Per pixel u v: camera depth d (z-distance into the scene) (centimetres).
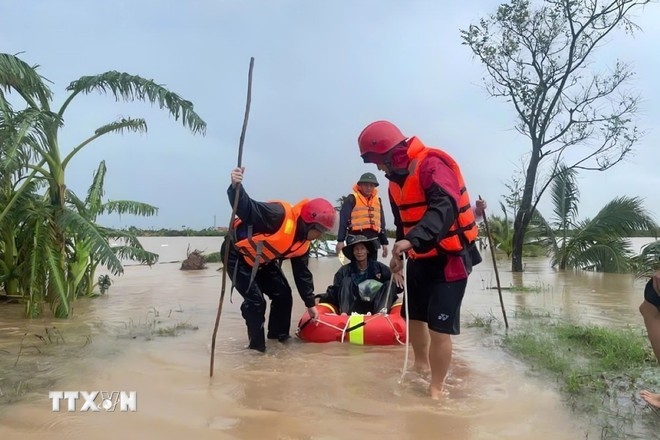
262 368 514
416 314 488
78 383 455
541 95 1664
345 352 585
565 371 492
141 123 881
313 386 458
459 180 453
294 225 596
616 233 1673
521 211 1653
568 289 1105
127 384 456
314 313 643
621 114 1686
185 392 439
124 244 1062
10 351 560
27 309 755
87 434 354
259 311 587
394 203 472
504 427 373
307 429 367
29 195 836
